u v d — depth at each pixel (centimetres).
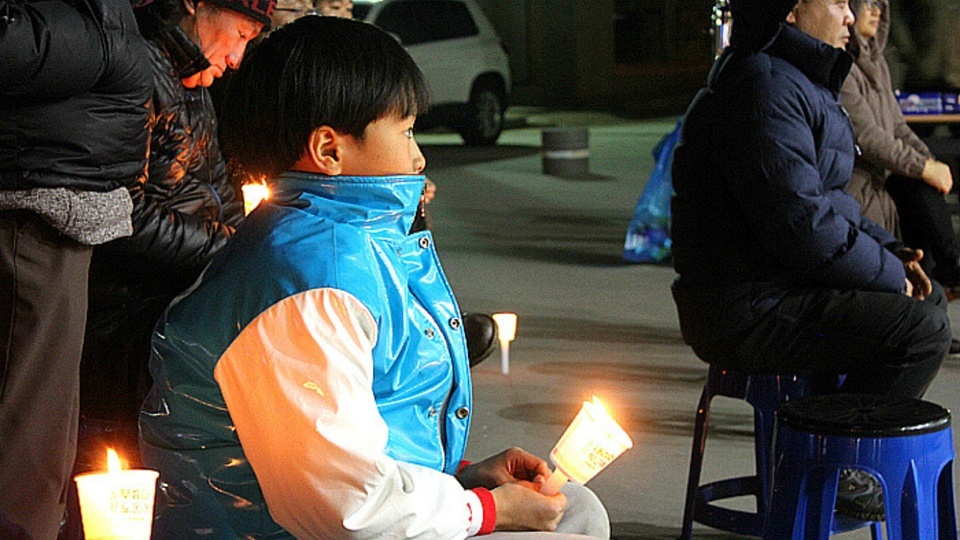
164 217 397
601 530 294
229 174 458
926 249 819
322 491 232
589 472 273
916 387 477
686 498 493
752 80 475
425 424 261
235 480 254
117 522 248
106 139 351
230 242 265
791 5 477
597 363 770
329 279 241
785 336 478
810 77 489
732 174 474
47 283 353
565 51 3073
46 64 326
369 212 254
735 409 673
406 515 237
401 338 252
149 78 363
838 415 391
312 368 235
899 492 381
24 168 340
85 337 400
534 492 267
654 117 2734
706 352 496
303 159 259
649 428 639
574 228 1309
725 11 741
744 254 482
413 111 261
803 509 394
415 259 265
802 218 466
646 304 937
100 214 355
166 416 260
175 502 260
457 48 2202
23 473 355
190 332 252
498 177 1781
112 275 398
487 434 632
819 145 486
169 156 417
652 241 1095
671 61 3253
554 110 2992
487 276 1065
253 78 259
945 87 962
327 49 255
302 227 250
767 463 488
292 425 233
